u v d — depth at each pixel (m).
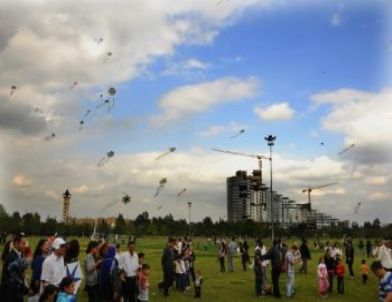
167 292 21.80
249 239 119.31
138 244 89.75
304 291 24.38
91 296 14.59
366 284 27.69
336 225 122.38
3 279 11.65
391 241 20.94
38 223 115.00
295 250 23.08
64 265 11.41
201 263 43.62
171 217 142.25
